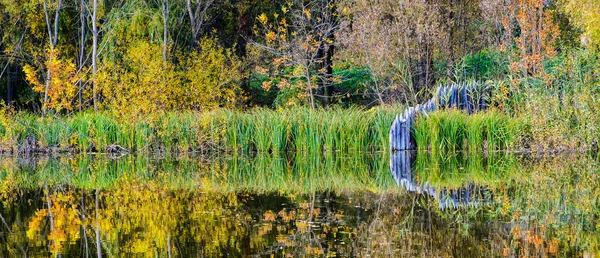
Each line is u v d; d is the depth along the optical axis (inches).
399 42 779.4
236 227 348.2
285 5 1015.6
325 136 741.9
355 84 1005.2
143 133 768.9
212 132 762.2
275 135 753.6
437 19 793.6
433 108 730.8
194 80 851.4
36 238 331.0
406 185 495.8
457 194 447.2
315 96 956.6
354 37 831.1
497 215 374.0
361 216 375.2
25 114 808.3
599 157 638.5
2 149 751.7
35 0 908.0
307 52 881.5
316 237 323.6
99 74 799.7
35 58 895.7
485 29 895.1
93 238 328.8
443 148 708.7
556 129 669.9
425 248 301.1
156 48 834.2
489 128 709.3
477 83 749.3
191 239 323.0
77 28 1005.2
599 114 657.0
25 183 530.9
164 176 565.3
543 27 750.5
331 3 963.3
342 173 577.9
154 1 913.5
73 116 799.1
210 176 564.4
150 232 339.6
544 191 453.7
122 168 625.9
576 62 658.8
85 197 456.1
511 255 287.1
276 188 490.0
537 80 689.0
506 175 533.0
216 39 900.0
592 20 627.5
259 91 1034.1
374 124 748.0
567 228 339.9
